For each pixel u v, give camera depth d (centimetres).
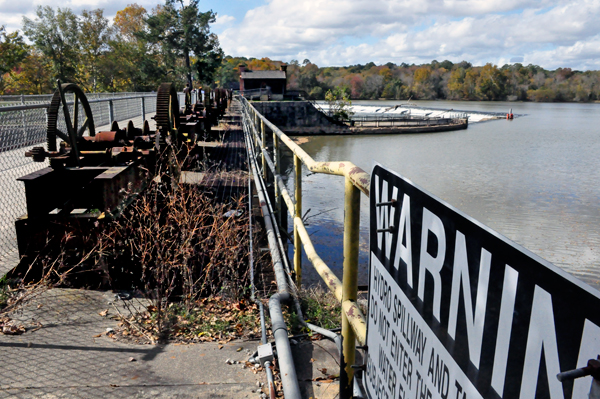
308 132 6153
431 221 97
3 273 410
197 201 521
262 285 416
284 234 526
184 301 388
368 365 152
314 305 364
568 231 1947
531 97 19200
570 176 3200
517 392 66
